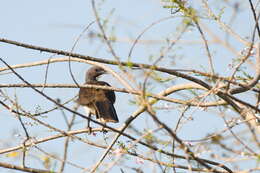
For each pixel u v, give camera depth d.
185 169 10.80
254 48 11.20
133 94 9.95
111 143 11.54
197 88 12.24
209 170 9.47
